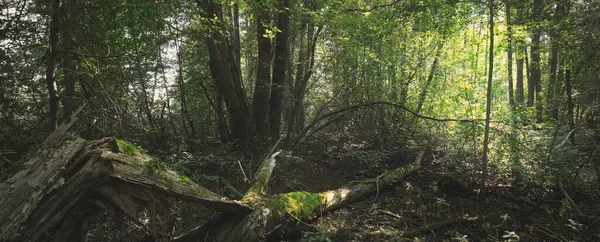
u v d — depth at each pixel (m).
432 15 9.19
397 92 12.05
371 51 10.55
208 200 4.04
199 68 11.03
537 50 10.67
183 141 8.38
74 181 3.28
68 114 5.86
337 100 11.81
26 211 2.99
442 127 11.17
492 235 5.48
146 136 7.82
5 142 5.00
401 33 10.55
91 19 6.20
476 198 7.24
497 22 9.07
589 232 5.65
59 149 3.36
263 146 8.98
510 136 8.21
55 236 3.44
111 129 6.55
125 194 3.55
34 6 5.23
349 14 8.81
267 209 4.64
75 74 5.77
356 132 11.91
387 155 10.37
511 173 8.12
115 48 7.07
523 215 6.44
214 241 4.29
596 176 7.53
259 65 9.44
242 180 6.98
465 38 11.71
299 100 9.74
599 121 8.41
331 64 11.28
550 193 7.21
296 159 8.73
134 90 8.24
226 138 9.31
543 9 8.48
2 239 2.85
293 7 8.73
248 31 12.54
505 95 17.81
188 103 11.12
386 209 6.52
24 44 5.32
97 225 4.79
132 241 4.50
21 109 5.34
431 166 9.65
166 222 4.02
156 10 7.39
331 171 9.16
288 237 5.03
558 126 7.78
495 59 17.22
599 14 7.93
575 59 8.80
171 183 3.76
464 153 9.13
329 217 5.91
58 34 5.33
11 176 3.16
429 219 6.15
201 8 7.34
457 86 11.97
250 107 9.78
